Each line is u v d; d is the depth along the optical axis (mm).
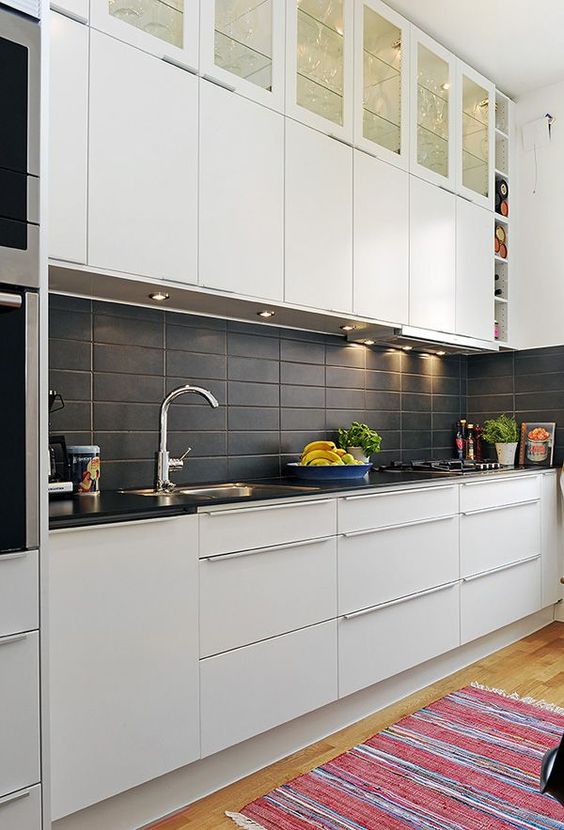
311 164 2672
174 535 1889
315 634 2318
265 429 3004
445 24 3203
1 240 1449
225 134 2348
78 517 1668
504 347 3939
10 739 1444
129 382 2502
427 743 2357
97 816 1772
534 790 2047
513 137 3994
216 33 2334
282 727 2275
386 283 3027
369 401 3553
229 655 2031
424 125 3281
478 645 3268
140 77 2098
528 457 3912
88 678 1682
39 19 1528
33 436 1491
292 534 2252
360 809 1947
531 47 3416
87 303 2387
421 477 2975
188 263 2229
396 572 2684
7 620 1443
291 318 2877
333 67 2805
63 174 1913
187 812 1948
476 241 3611
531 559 3562
